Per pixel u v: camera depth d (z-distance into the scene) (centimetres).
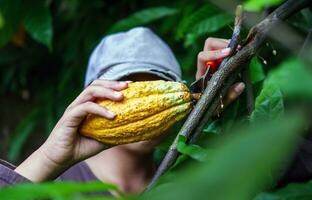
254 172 30
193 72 150
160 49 126
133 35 128
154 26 190
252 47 69
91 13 214
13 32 178
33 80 255
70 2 218
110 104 77
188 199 31
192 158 54
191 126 67
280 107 61
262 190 51
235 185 30
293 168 67
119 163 128
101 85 78
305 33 86
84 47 214
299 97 31
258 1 34
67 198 32
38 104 248
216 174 30
